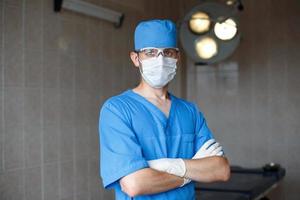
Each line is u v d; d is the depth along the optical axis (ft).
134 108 5.22
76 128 9.90
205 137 5.65
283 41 12.77
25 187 8.46
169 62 5.25
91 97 10.42
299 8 12.57
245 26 13.20
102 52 10.82
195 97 13.91
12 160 8.16
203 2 9.78
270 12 12.92
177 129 5.36
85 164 10.19
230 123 13.46
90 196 10.35
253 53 13.14
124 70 11.69
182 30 9.52
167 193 5.08
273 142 12.88
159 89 5.41
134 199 4.99
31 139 8.62
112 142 5.02
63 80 9.51
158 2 13.29
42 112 8.91
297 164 12.60
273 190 12.81
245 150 13.25
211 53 9.37
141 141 5.11
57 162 9.31
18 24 8.34
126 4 11.72
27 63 8.54
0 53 7.95
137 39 5.35
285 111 12.75
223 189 8.39
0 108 7.94
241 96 13.32
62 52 9.48
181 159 5.05
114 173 4.91
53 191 9.18
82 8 9.87
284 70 12.75
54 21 9.24
